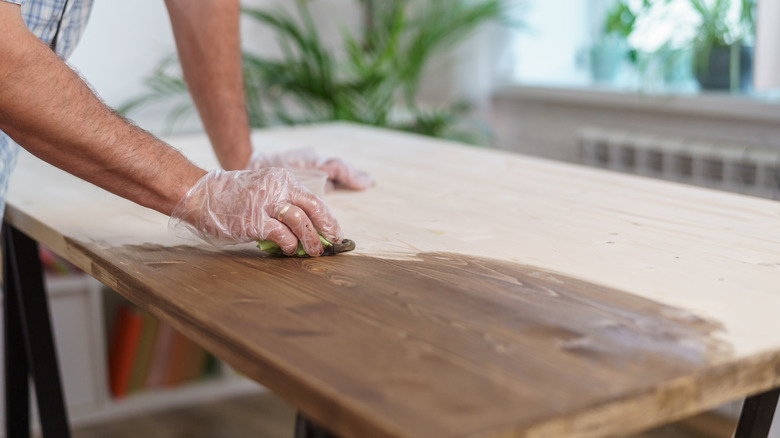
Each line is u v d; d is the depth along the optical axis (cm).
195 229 99
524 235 104
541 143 315
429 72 340
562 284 83
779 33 204
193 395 263
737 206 119
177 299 80
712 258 92
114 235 108
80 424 245
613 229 106
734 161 239
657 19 277
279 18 306
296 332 70
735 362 63
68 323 239
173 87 276
